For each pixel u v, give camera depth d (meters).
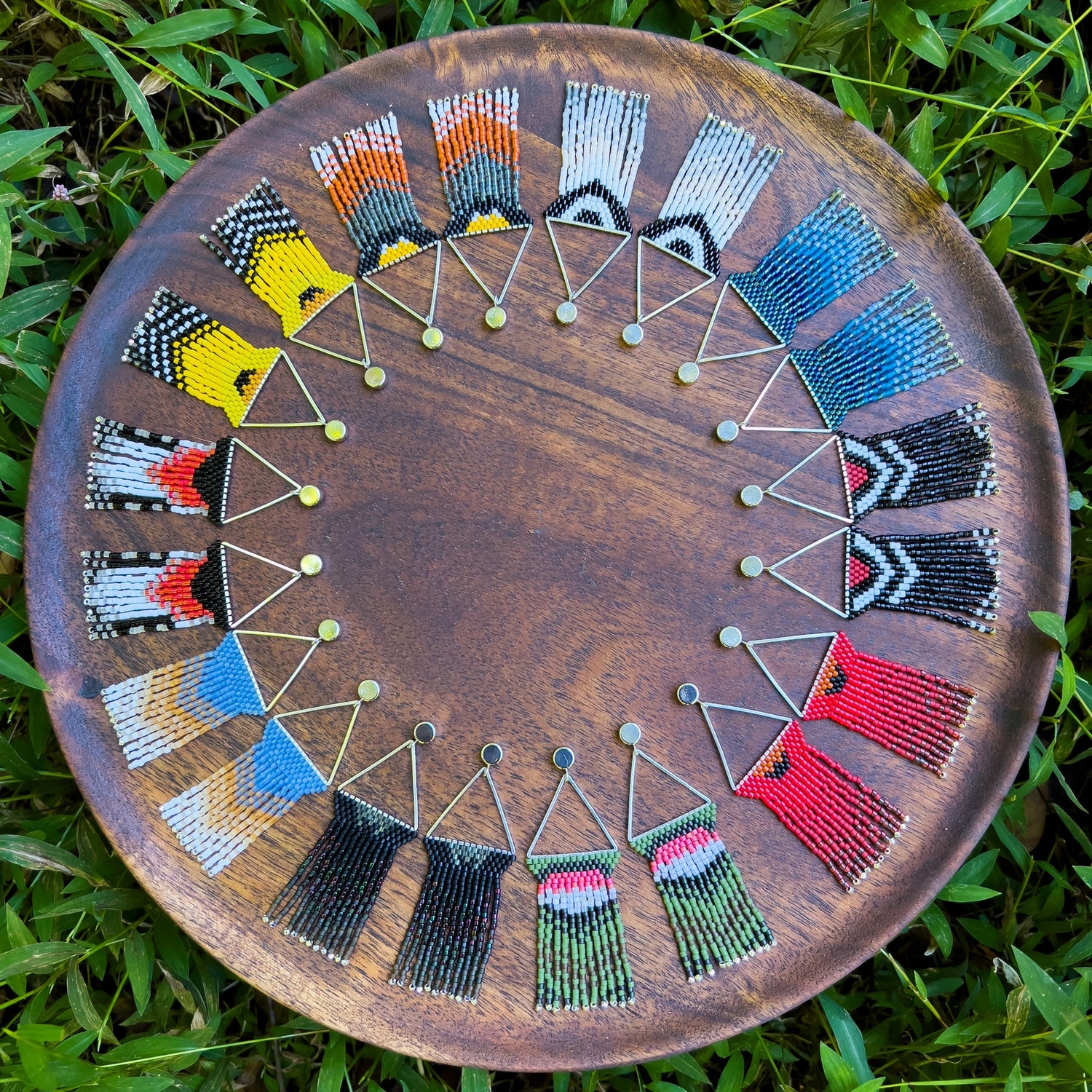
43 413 0.31
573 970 0.30
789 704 0.31
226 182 0.31
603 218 0.31
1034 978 0.29
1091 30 0.38
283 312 0.31
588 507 0.31
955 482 0.31
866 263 0.31
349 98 0.31
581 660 0.31
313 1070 0.36
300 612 0.31
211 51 0.34
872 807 0.31
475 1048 0.30
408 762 0.31
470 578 0.31
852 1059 0.33
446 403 0.31
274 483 0.31
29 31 0.36
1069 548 0.31
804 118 0.31
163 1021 0.35
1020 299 0.38
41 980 0.35
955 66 0.38
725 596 0.31
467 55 0.31
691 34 0.36
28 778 0.34
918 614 0.31
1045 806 0.38
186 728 0.31
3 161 0.30
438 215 0.31
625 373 0.31
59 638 0.31
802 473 0.31
